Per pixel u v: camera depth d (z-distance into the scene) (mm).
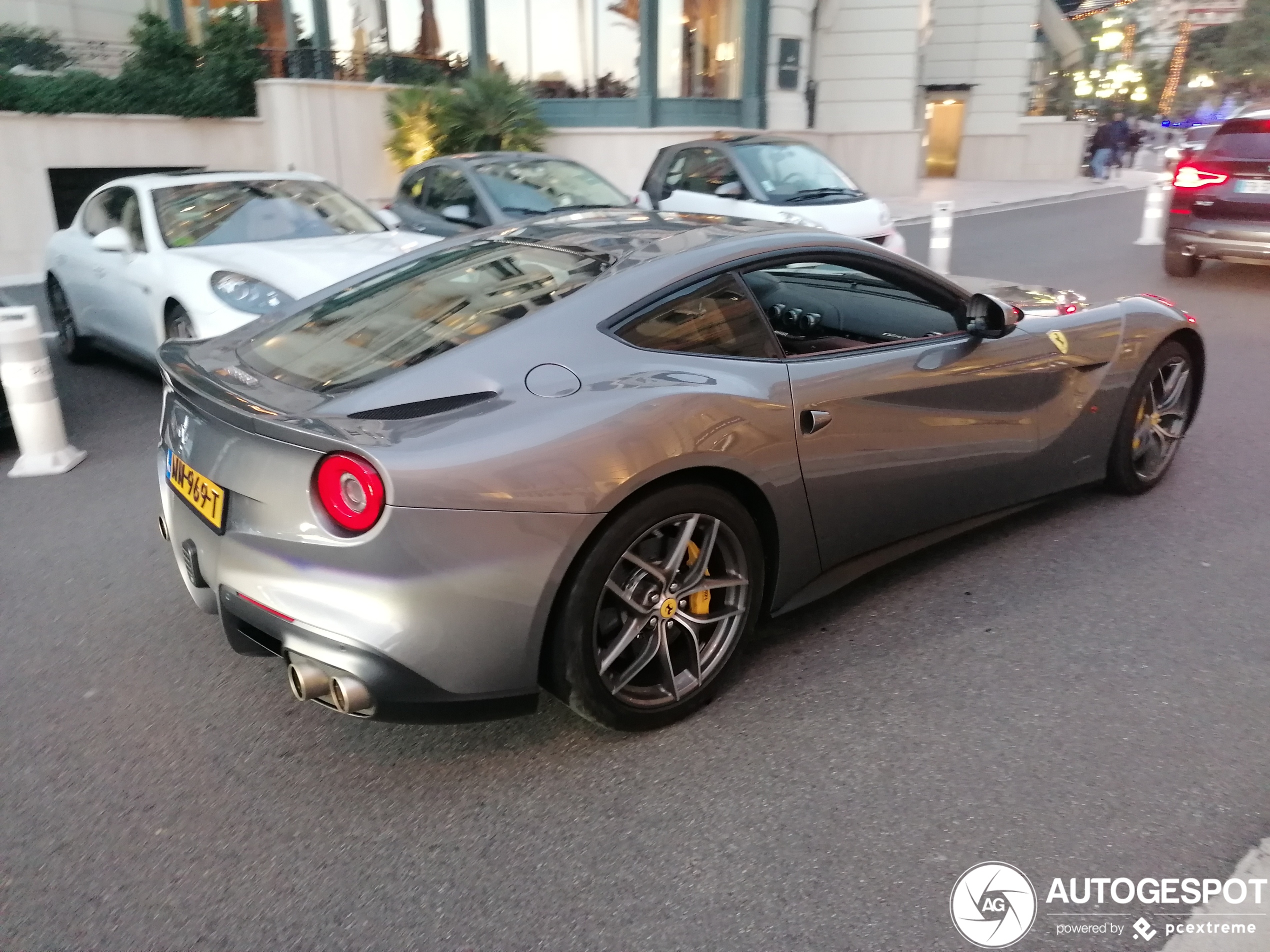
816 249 3330
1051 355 3879
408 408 2541
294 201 7297
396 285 3381
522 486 2447
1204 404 6047
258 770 2781
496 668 2520
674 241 3230
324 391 2701
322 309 3389
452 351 2750
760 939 2166
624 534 2629
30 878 2381
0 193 13695
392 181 18047
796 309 3318
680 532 2809
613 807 2602
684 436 2705
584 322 2834
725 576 2984
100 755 2863
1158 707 2977
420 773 2756
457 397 2590
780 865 2381
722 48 19953
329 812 2605
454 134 16984
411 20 18719
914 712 2980
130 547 4359
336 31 17906
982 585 3773
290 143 16141
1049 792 2611
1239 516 4359
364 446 2344
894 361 3346
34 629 3627
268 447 2512
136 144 14867
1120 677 3145
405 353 2836
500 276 3172
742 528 2934
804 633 3457
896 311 3578
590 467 2533
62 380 7340
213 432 2701
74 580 4039
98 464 5484
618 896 2299
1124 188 25750
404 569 2363
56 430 5438
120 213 7203
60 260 7617
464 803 2629
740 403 2877
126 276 6629
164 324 6297
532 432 2510
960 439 3568
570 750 2844
